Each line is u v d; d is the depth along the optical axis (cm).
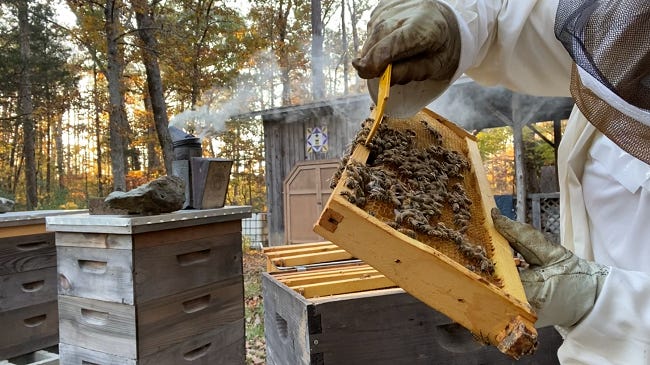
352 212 78
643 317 89
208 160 205
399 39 94
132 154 2072
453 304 77
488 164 1531
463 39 105
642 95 81
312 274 187
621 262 116
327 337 138
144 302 168
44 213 252
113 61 967
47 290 250
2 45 1730
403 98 112
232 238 208
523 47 126
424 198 94
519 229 100
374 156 112
